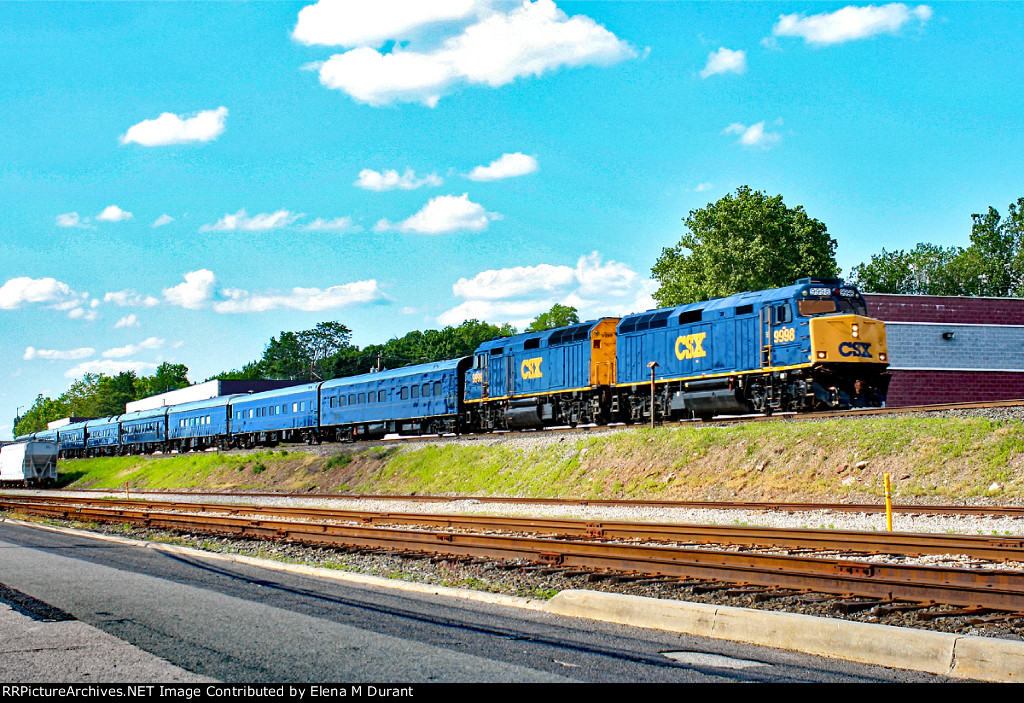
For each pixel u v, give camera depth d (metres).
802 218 71.50
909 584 11.52
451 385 45.88
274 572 15.88
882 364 30.25
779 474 25.62
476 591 13.08
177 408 74.56
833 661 8.80
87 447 90.31
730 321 32.12
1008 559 14.13
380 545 19.20
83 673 8.23
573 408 38.41
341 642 9.41
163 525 26.17
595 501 26.44
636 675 8.04
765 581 12.94
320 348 175.00
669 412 34.47
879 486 23.09
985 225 96.31
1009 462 21.73
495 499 29.50
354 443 50.53
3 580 14.59
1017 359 45.84
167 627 10.33
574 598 11.61
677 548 15.80
